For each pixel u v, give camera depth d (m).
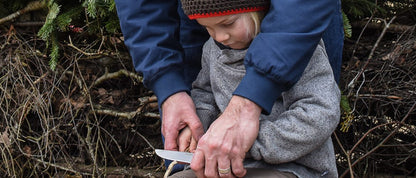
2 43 2.10
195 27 1.40
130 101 2.04
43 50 2.08
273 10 1.08
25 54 2.03
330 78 1.15
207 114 1.30
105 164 1.97
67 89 2.04
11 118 2.02
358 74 1.71
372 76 1.84
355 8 1.84
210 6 1.06
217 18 1.08
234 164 1.09
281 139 1.10
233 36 1.12
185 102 1.26
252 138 1.09
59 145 2.08
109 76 2.01
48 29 1.82
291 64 1.06
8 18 2.06
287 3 1.07
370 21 1.94
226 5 1.06
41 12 2.07
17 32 2.09
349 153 1.69
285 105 1.18
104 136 2.06
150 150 2.03
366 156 1.80
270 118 1.20
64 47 2.03
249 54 1.09
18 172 2.15
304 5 1.07
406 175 1.86
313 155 1.20
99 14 1.86
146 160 2.07
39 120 2.12
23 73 1.99
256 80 1.08
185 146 1.25
